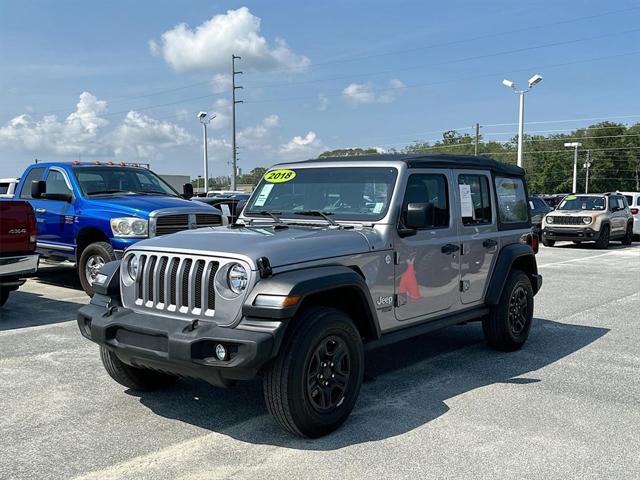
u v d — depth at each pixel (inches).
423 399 197.8
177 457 154.9
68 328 293.7
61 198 392.8
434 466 149.4
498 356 251.6
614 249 795.4
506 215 259.0
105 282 184.4
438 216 218.2
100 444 162.7
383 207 197.3
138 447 160.9
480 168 244.1
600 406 191.6
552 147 4333.2
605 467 149.1
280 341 152.6
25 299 371.6
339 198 208.5
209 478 143.6
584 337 286.0
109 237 360.8
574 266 581.0
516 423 177.2
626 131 4301.2
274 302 151.9
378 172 204.8
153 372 199.0
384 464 150.4
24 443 163.5
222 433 169.9
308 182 217.5
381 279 190.5
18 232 305.0
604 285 453.7
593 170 4207.7
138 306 177.5
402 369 232.1
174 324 163.3
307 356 158.1
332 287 163.9
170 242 176.6
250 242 166.6
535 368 234.1
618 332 296.7
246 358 148.4
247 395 201.2
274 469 147.9
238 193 946.7
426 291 209.9
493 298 241.9
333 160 219.6
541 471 146.9
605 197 822.5
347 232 187.6
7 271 299.6
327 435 168.1
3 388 207.3
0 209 297.1
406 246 199.9
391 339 196.4
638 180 4271.7
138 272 177.2
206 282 161.8
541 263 609.0
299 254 165.6
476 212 239.6
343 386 170.2
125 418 181.0
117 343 171.8
